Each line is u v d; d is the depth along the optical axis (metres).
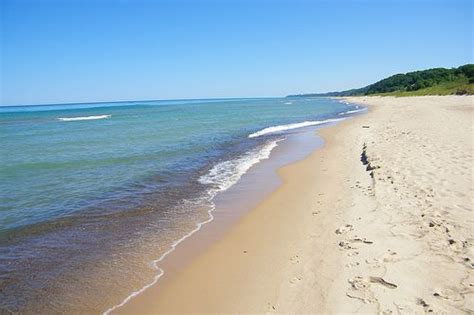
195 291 5.73
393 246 6.05
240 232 8.11
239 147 21.05
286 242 7.25
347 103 98.25
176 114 61.62
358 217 7.70
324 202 9.52
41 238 8.07
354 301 4.71
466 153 11.95
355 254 6.00
